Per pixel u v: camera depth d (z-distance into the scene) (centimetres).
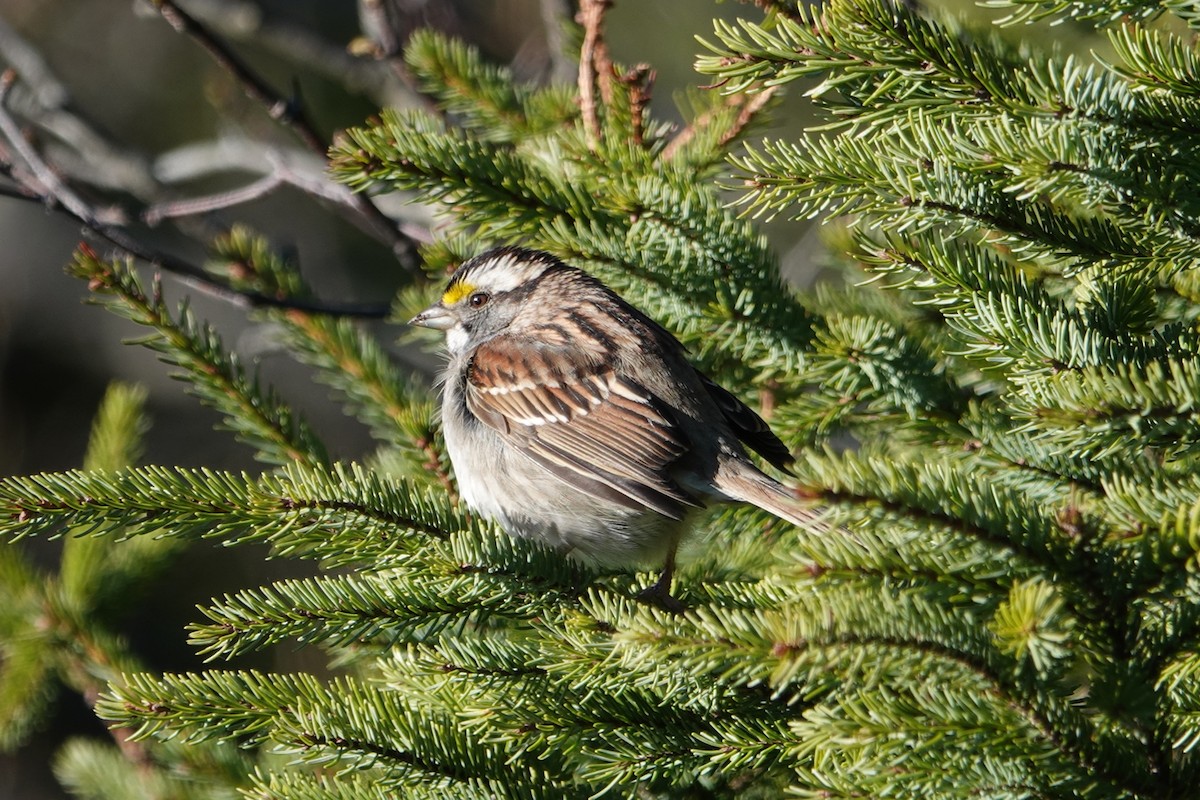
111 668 1000
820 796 499
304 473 684
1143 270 630
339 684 648
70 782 941
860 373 765
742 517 836
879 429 827
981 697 475
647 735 598
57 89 1483
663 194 782
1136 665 473
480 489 862
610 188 788
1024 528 483
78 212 1003
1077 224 642
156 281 824
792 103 1636
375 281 1911
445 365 1035
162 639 1703
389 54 1191
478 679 616
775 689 600
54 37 1902
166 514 655
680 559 840
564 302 910
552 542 855
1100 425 495
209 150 1512
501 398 862
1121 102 575
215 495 662
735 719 597
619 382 838
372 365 957
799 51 612
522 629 696
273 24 1538
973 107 623
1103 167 575
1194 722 488
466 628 720
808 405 812
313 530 668
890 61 613
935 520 474
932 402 747
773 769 646
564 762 654
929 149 628
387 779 626
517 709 603
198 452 1953
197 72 1897
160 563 1038
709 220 791
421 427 877
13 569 1012
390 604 634
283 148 1642
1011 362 619
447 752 629
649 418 814
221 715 620
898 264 679
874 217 652
